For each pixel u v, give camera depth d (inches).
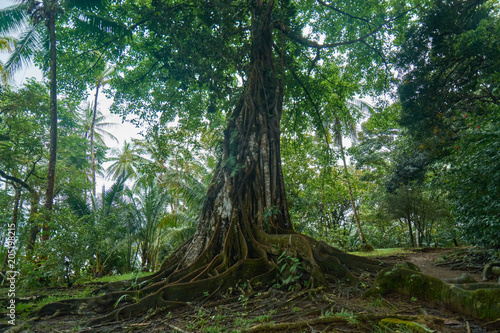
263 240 277.9
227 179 315.6
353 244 910.4
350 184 848.3
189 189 662.5
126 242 670.5
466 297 143.3
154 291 240.5
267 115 351.3
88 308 223.6
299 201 810.8
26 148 613.3
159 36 390.6
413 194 704.4
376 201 898.1
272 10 369.7
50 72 467.5
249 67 379.6
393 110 555.5
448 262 377.1
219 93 392.2
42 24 504.4
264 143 331.0
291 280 217.9
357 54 516.4
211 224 307.3
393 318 138.5
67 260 362.6
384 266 242.5
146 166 474.3
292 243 253.0
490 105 426.3
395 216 744.3
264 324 146.8
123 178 701.3
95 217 417.7
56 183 735.1
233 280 240.1
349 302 175.5
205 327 164.4
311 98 537.0
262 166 321.4
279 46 439.2
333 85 571.8
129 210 668.7
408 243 958.4
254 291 225.0
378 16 473.1
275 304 192.5
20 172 695.1
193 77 385.1
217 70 380.2
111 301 228.4
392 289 185.0
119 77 492.4
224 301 211.9
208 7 364.2
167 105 471.5
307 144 657.6
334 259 236.8
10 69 530.3
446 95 445.7
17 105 598.9
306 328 142.3
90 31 445.7
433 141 475.8
